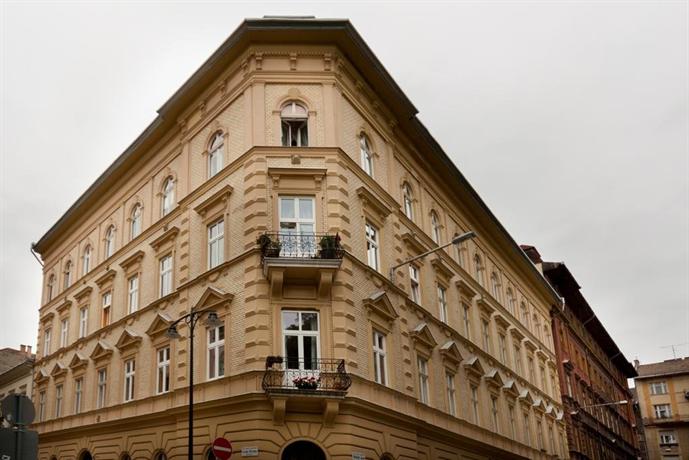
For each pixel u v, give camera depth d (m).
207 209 25.11
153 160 30.41
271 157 23.25
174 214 27.44
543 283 48.59
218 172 24.70
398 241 27.16
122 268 31.17
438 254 31.52
